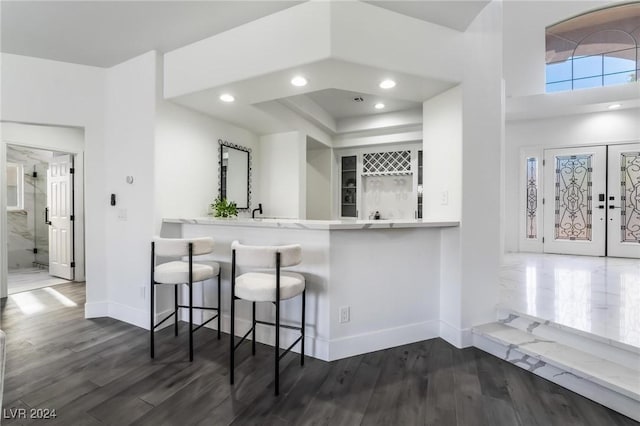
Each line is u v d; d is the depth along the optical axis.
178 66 2.73
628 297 2.86
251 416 1.69
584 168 5.36
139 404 1.79
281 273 2.38
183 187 3.08
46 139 4.18
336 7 2.07
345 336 2.37
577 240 5.41
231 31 2.43
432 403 1.80
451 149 2.56
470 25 2.42
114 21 2.35
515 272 3.99
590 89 4.54
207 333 2.78
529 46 4.39
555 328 2.23
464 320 2.50
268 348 2.50
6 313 3.26
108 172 3.13
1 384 0.96
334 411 1.74
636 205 5.06
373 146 5.01
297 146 3.98
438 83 2.45
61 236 4.72
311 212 5.38
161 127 2.85
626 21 4.26
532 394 1.88
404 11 2.22
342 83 2.45
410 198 4.94
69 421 1.64
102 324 2.97
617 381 1.72
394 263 2.55
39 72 2.91
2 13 2.25
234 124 3.71
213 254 2.87
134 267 2.97
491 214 2.59
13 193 5.58
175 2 2.12
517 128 5.71
